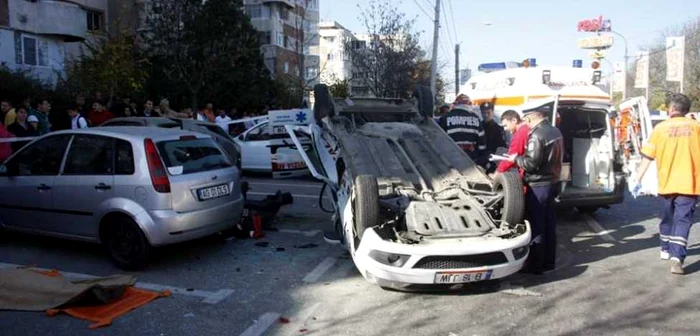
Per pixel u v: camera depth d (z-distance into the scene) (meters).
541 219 6.20
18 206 7.13
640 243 7.64
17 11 23.50
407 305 5.35
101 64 20.83
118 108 14.05
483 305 5.34
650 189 8.33
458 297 5.56
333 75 40.41
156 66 25.66
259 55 30.22
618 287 5.82
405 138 7.43
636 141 8.64
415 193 6.17
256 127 14.27
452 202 5.95
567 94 9.55
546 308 5.25
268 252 7.20
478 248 5.19
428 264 5.20
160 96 25.59
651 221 9.03
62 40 26.02
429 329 4.78
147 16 27.38
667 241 6.72
